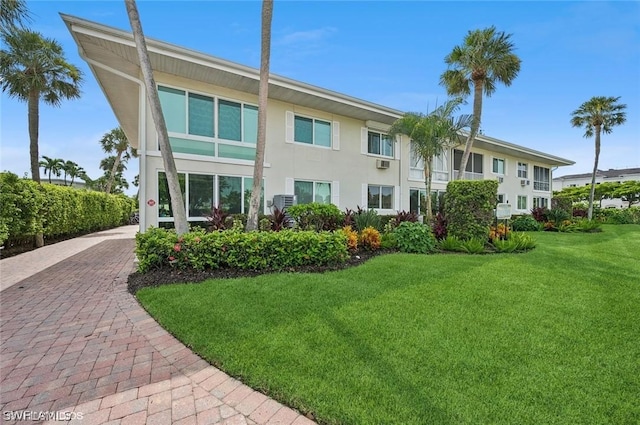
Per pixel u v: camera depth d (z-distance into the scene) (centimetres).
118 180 4491
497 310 375
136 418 206
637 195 3250
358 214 1009
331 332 313
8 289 515
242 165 1016
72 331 344
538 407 202
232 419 204
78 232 1579
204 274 539
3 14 700
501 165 2202
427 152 1156
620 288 471
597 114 2011
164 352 295
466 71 1310
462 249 814
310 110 1208
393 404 205
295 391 221
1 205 848
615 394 215
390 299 411
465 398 211
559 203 2589
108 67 785
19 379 252
